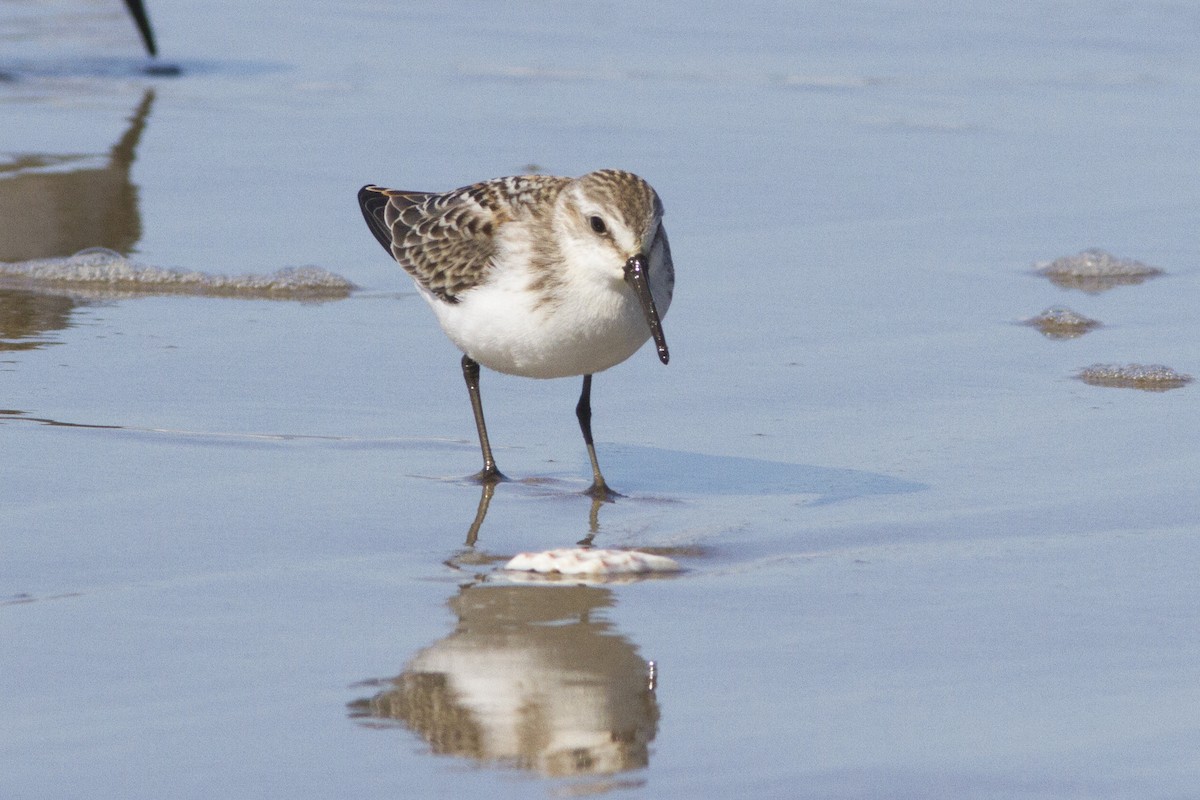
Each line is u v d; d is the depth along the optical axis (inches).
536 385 521.7
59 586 348.8
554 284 409.4
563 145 834.8
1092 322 590.6
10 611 334.0
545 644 322.3
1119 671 308.5
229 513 399.9
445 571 365.7
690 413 496.1
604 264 400.8
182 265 638.5
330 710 290.8
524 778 266.7
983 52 1106.1
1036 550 379.2
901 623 334.0
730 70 1038.4
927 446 463.8
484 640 324.2
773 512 411.5
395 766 270.1
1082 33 1168.2
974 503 415.2
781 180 789.9
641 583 359.3
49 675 303.0
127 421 469.4
